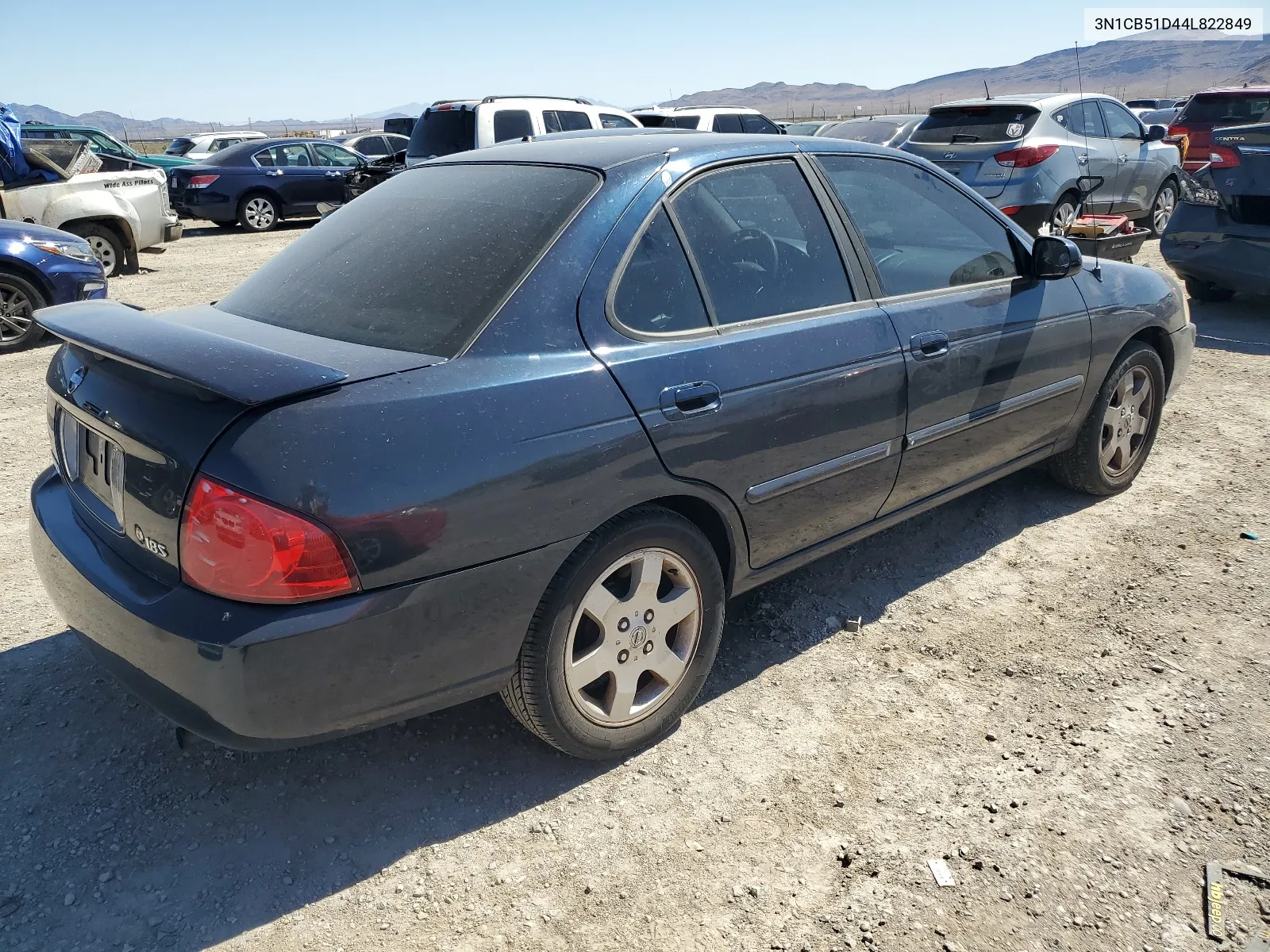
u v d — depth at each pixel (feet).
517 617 7.77
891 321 10.50
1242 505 14.58
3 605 11.83
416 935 7.23
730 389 8.87
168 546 7.07
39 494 9.27
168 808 8.50
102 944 7.13
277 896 7.59
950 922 7.28
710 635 9.43
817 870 7.80
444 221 9.19
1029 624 11.50
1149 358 14.46
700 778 8.90
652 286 8.72
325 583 6.75
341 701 7.14
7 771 8.92
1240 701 9.87
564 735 8.50
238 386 6.67
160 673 7.05
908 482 11.20
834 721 9.71
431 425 7.18
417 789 8.78
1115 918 7.31
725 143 9.93
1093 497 14.96
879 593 12.28
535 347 7.88
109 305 8.91
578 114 42.37
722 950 7.09
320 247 9.91
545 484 7.60
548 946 7.13
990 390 11.75
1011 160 31.37
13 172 35.04
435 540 7.11
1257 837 8.08
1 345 26.09
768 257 9.76
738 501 9.23
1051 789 8.68
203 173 54.49
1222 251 24.68
